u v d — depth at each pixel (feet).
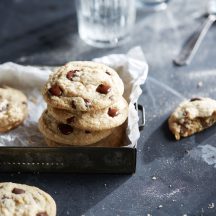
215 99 2.21
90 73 1.98
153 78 2.30
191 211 1.87
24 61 2.40
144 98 2.22
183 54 2.40
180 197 1.90
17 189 1.86
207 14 2.60
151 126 2.11
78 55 2.42
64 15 2.63
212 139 2.06
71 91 1.92
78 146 1.92
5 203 1.81
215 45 2.45
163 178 1.95
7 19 2.62
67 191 1.93
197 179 1.95
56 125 1.97
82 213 1.87
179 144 2.05
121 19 2.48
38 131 2.05
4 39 2.51
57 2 2.70
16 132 2.05
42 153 1.90
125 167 1.94
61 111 1.94
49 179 1.96
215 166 1.98
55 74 1.99
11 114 2.06
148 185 1.94
